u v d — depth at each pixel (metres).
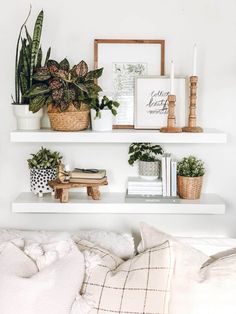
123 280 1.53
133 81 1.97
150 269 1.53
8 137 2.03
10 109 2.01
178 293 1.53
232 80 1.97
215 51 1.96
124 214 2.07
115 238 1.84
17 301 1.42
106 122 1.87
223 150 2.02
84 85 1.78
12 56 1.98
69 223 2.07
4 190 2.06
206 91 1.98
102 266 1.60
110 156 2.05
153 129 1.94
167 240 1.60
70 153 2.05
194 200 1.92
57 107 1.80
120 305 1.48
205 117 2.00
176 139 1.80
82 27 1.96
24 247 1.68
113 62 1.97
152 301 1.48
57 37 1.97
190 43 1.96
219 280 1.53
